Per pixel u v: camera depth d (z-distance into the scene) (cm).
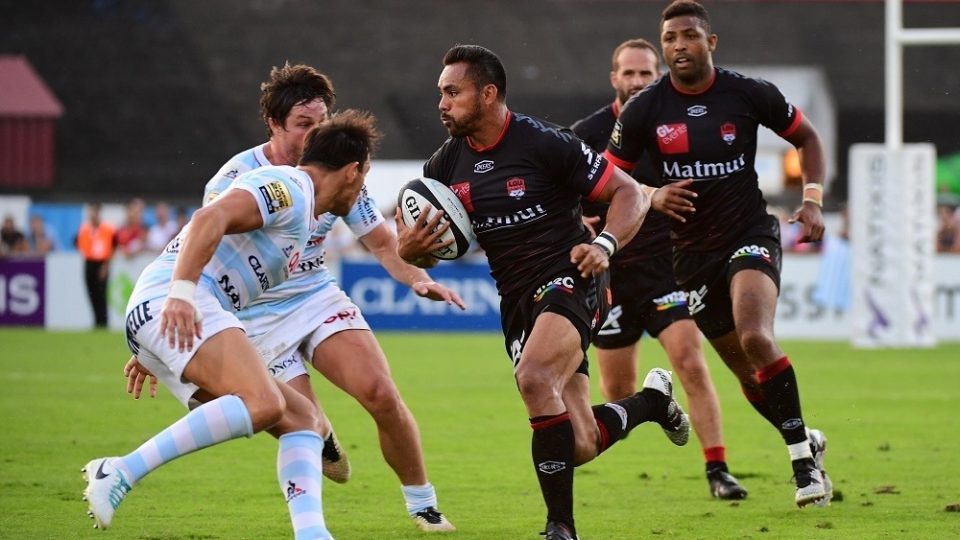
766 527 2259
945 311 7469
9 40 12762
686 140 2556
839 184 12100
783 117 2597
